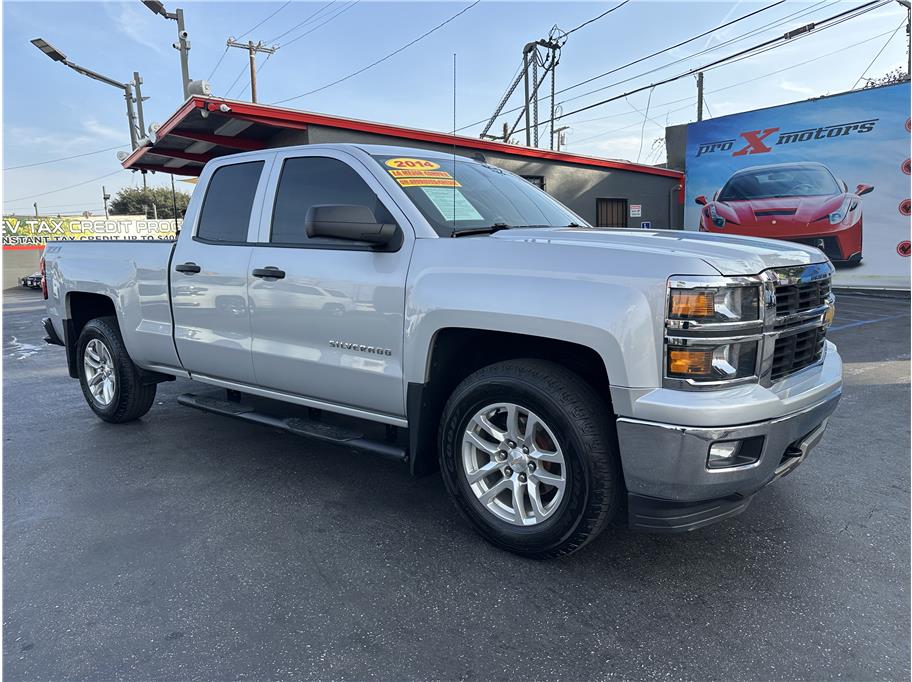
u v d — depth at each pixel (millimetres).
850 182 16312
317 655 2201
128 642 2279
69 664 2164
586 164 17172
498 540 2854
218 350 3924
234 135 11320
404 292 2990
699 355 2305
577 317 2455
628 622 2371
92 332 4945
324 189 3469
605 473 2523
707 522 2459
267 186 3732
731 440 2324
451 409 2920
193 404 4285
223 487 3719
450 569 2762
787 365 2629
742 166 18297
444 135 13648
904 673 2070
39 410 5574
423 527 3178
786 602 2486
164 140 10672
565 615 2420
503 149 15164
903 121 15391
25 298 23062
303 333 3447
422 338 2922
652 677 2076
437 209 3172
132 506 3457
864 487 3584
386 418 3232
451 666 2141
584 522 2570
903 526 3107
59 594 2594
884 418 4895
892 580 2629
